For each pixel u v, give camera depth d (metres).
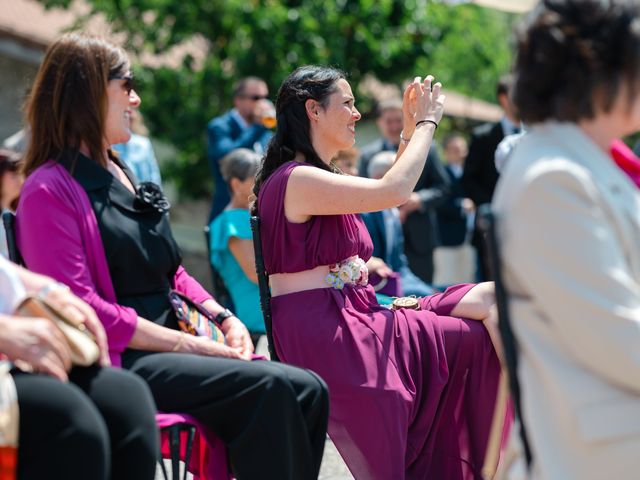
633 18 3.63
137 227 5.48
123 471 4.35
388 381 5.89
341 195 5.95
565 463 3.62
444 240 16.00
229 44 20.69
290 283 6.21
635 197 3.67
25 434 4.07
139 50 20.73
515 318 3.74
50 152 5.43
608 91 3.63
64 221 5.17
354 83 21.75
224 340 5.81
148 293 5.55
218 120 13.12
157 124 21.14
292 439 5.07
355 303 6.19
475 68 34.22
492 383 6.24
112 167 5.73
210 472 5.26
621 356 3.45
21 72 20.58
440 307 6.49
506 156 8.01
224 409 5.12
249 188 8.82
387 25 21.66
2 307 4.42
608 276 3.45
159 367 5.16
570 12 3.68
